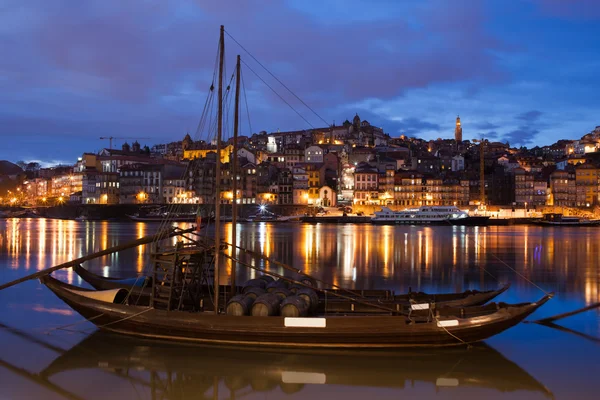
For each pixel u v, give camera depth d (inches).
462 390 840.9
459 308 1061.8
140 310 1066.1
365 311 1109.7
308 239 4010.8
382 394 826.2
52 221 7682.1
